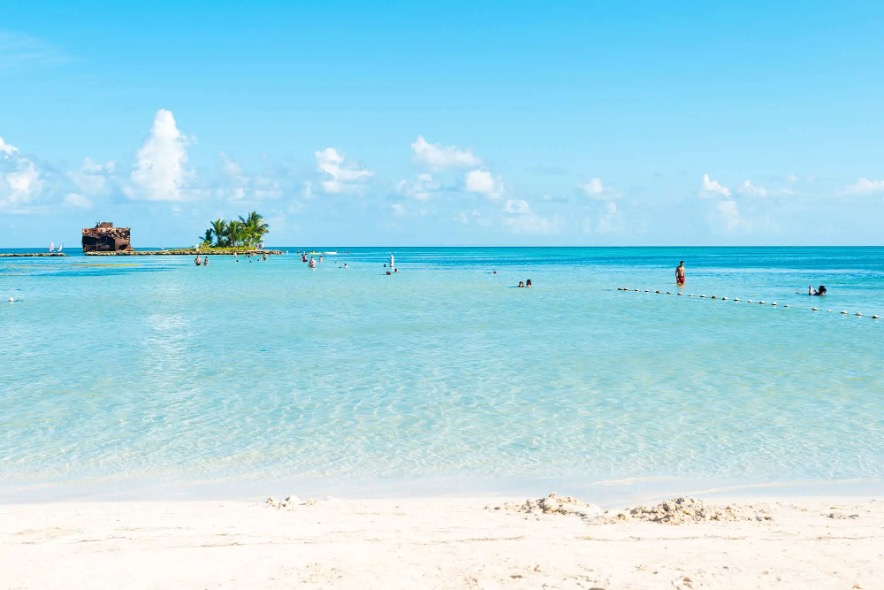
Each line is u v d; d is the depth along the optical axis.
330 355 25.92
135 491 11.61
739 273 98.31
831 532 8.84
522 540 8.55
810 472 12.36
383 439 14.73
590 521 9.42
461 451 13.87
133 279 82.06
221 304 48.50
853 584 7.10
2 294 59.00
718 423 15.84
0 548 8.36
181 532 8.95
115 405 17.91
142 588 7.11
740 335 31.41
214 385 20.44
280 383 20.70
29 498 11.22
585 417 16.50
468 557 7.93
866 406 17.38
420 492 11.52
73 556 8.05
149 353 26.56
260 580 7.29
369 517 9.68
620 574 7.36
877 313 41.50
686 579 7.18
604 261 166.38
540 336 31.17
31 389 19.91
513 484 11.91
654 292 59.44
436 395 18.98
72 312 43.19
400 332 32.75
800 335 31.34
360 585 7.14
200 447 14.19
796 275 91.62
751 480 11.97
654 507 9.93
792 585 7.07
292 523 9.36
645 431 15.21
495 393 19.22
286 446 14.27
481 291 61.50
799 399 18.25
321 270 107.75
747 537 8.62
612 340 29.80
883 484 11.70
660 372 22.22
